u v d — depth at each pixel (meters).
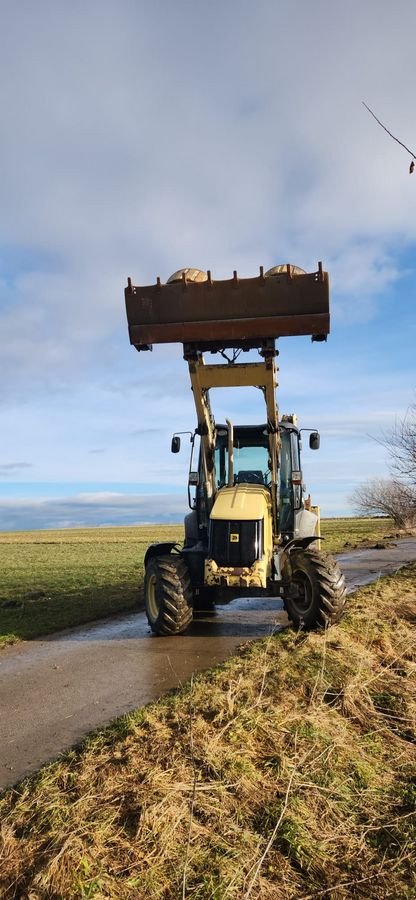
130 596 12.46
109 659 7.25
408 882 3.21
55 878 3.04
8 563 22.55
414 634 7.48
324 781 4.05
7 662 7.41
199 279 7.80
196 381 8.00
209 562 7.80
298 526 9.20
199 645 7.75
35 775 4.08
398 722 5.05
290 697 5.24
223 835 3.46
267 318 7.44
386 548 21.36
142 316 7.71
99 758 4.25
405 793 4.03
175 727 4.69
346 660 6.22
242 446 9.34
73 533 59.97
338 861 3.40
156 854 3.26
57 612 10.81
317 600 7.49
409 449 11.36
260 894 3.09
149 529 67.81
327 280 7.29
